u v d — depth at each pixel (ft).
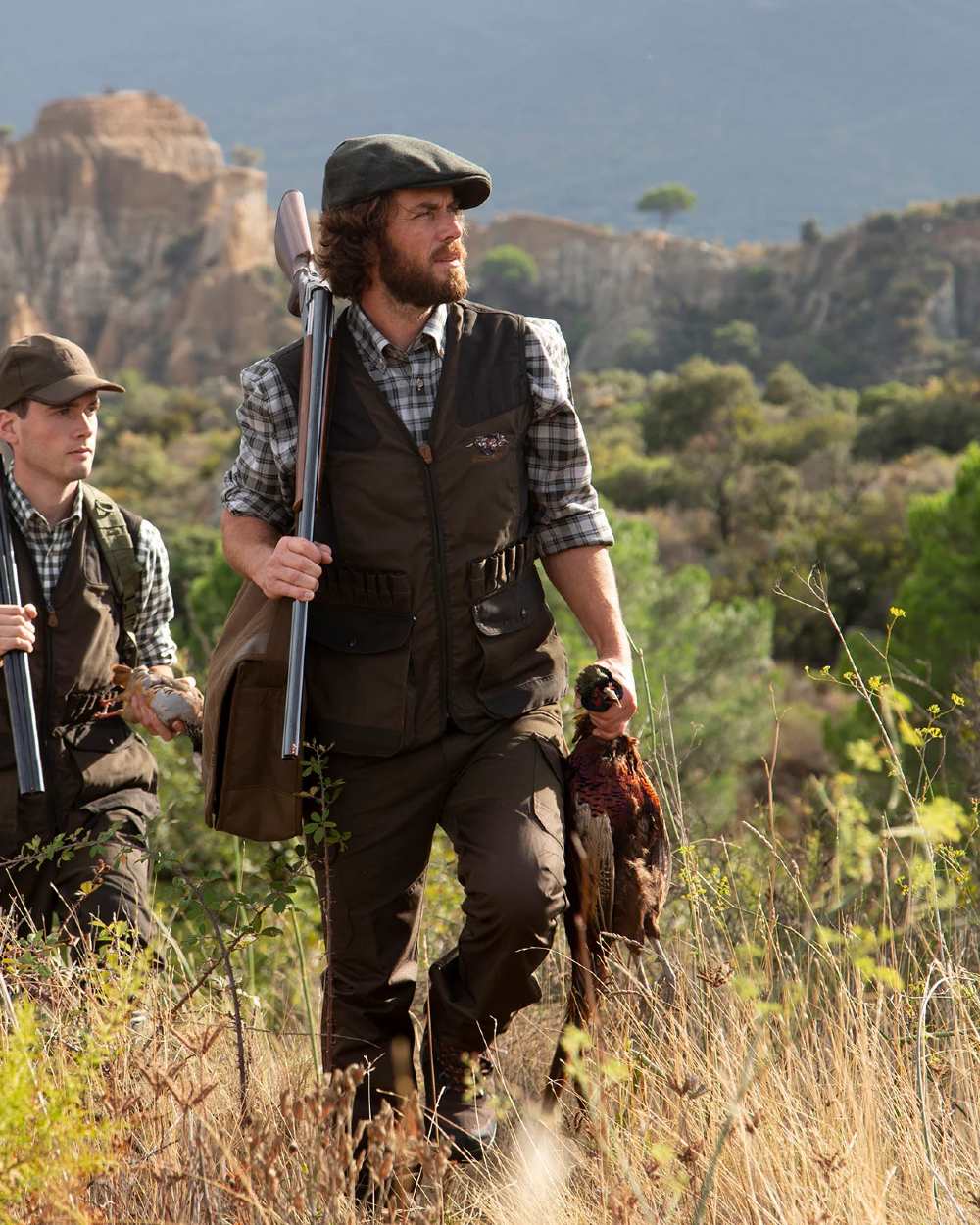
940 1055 13.39
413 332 14.97
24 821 18.12
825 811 16.80
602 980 15.07
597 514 16.06
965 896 15.42
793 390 481.05
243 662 14.25
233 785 14.53
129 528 19.54
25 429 18.61
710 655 102.22
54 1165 9.75
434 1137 14.34
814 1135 11.71
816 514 248.73
